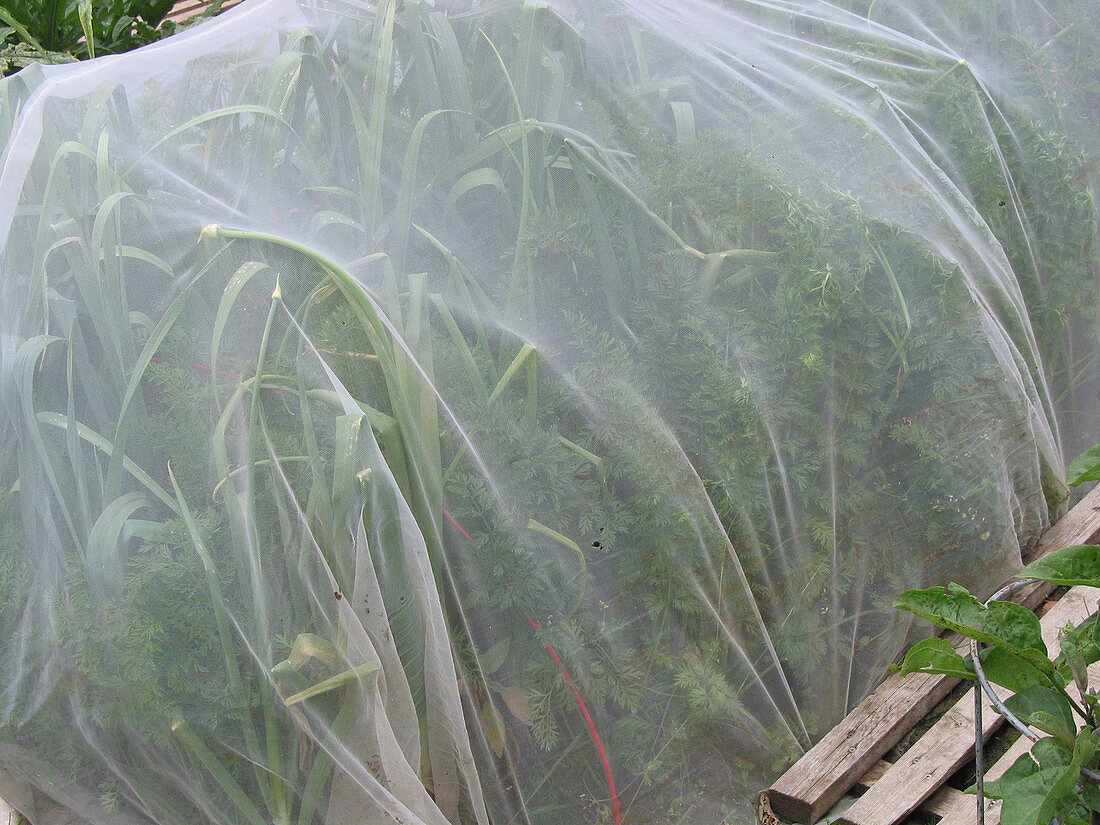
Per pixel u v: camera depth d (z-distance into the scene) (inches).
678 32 78.9
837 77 83.1
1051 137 94.0
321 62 68.5
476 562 58.7
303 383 55.3
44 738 56.9
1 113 62.6
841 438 73.9
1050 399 92.6
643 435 63.0
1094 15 101.4
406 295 60.3
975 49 95.0
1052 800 40.8
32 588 54.7
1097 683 66.8
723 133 74.5
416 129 63.8
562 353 63.7
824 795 66.4
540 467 59.9
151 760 56.2
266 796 56.4
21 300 57.2
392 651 55.3
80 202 60.5
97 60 68.6
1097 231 99.2
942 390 77.5
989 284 83.4
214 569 52.7
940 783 66.0
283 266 56.6
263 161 63.8
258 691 54.4
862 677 77.0
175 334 57.1
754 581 70.4
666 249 68.4
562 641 61.5
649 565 64.1
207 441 54.9
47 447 54.9
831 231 72.3
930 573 80.4
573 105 72.8
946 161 86.1
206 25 73.3
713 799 68.2
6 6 105.2
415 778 56.8
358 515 53.2
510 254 66.3
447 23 69.6
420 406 56.6
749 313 70.5
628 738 64.7
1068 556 47.2
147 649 52.4
